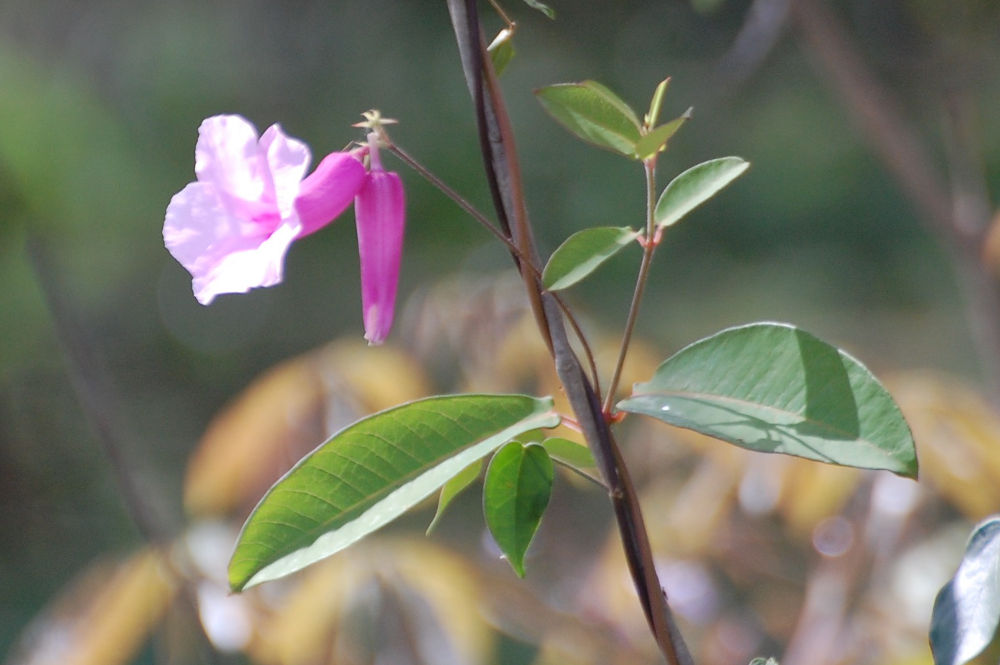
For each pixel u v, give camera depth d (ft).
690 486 4.80
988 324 5.19
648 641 4.67
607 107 3.69
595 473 3.84
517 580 4.77
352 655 4.49
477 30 3.72
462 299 5.02
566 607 4.87
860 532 4.54
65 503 10.55
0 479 10.34
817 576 4.58
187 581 4.52
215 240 3.73
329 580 4.52
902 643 4.45
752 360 3.72
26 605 9.83
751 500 4.62
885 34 6.49
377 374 4.68
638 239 3.71
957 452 4.51
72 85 10.04
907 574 4.50
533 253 3.72
